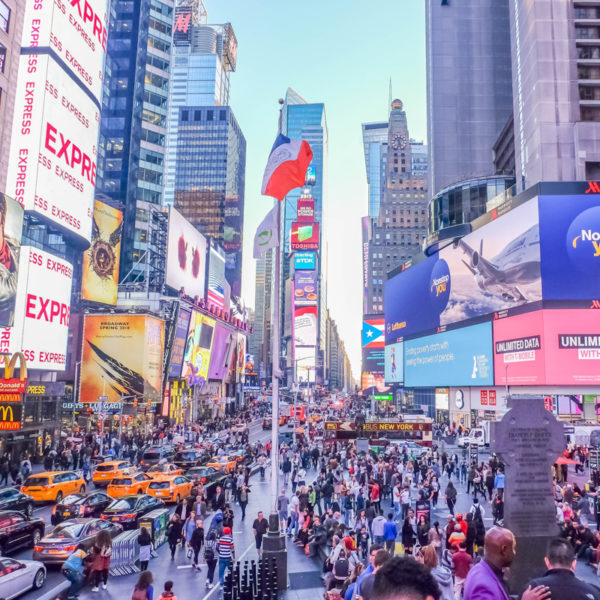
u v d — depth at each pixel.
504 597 4.26
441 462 42.88
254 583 14.91
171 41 130.88
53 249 68.44
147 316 72.88
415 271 101.06
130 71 127.00
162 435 60.28
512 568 8.79
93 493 25.73
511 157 115.19
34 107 49.94
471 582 4.39
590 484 30.50
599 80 83.31
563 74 83.38
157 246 96.75
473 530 17.58
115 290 81.75
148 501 25.23
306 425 90.62
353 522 25.05
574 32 84.75
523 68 90.69
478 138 136.75
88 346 71.94
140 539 18.16
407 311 105.19
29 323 45.97
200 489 26.50
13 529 19.80
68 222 55.69
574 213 61.62
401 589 2.36
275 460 17.56
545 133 82.06
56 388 47.66
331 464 33.25
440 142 136.88
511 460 9.13
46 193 51.16
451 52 140.38
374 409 119.56
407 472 35.53
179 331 84.62
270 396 177.12
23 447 43.94
